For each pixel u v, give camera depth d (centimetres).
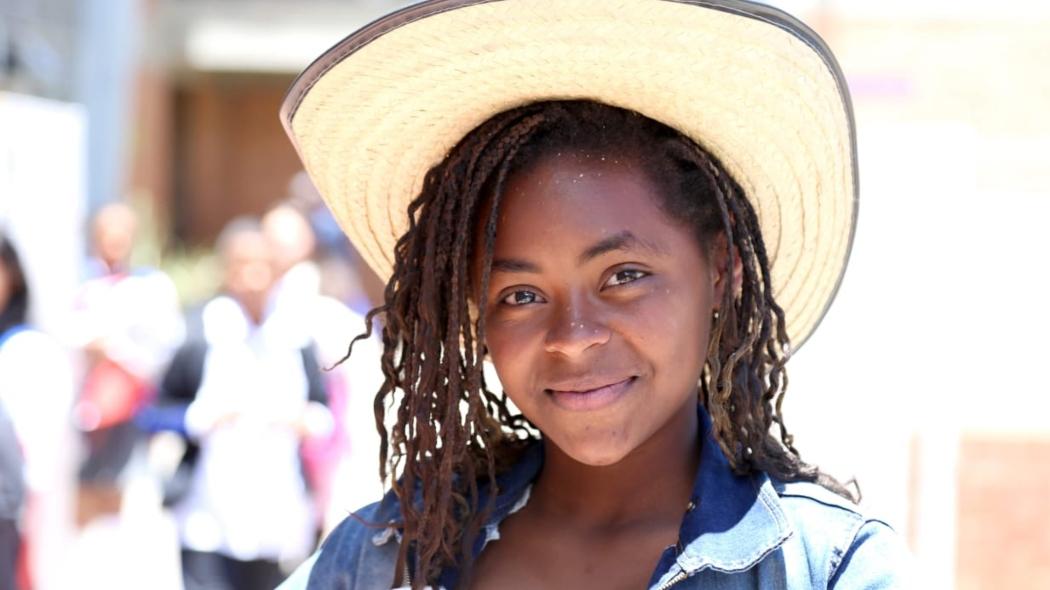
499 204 206
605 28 195
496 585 215
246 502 552
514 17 195
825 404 486
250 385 562
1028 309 520
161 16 1330
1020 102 635
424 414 212
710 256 213
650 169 205
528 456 228
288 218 595
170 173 1475
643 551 211
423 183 219
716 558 201
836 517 204
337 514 581
